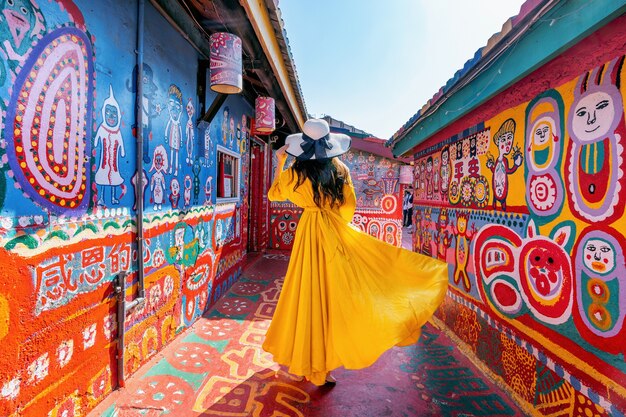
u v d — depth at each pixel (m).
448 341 3.14
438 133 3.62
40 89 1.52
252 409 2.10
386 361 2.75
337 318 2.15
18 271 1.43
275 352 2.38
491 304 2.51
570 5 1.47
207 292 3.77
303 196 2.31
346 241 2.34
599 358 1.57
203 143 3.56
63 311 1.69
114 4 2.04
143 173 2.41
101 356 2.02
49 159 1.58
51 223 1.60
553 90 1.89
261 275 5.54
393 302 2.16
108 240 2.03
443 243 3.47
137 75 2.28
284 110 5.13
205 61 3.48
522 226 2.16
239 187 5.24
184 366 2.57
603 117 1.56
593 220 1.61
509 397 2.23
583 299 1.67
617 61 1.48
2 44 1.33
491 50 1.97
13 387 1.42
